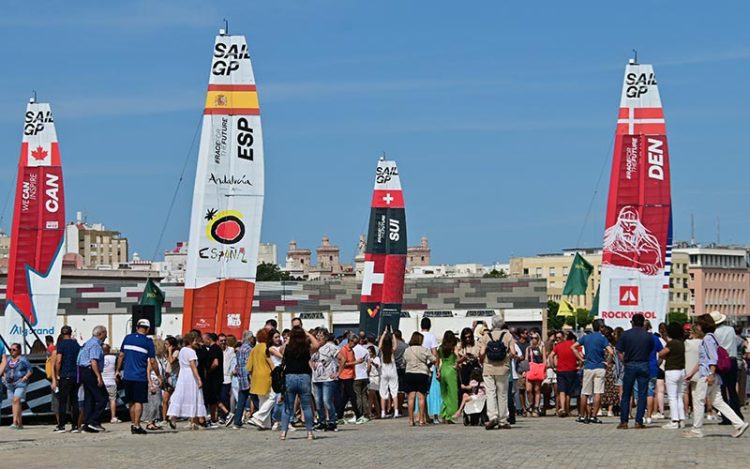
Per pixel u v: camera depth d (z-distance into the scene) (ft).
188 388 156.04
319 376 151.43
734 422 127.54
